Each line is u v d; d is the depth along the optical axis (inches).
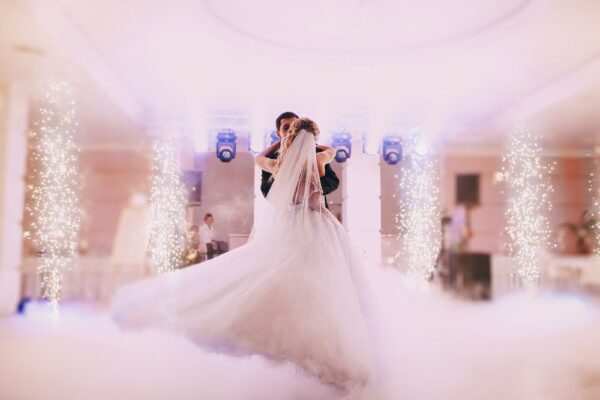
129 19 203.3
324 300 92.4
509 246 335.9
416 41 227.6
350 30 216.5
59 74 239.6
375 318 104.5
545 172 344.5
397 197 180.5
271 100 285.4
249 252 106.3
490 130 357.1
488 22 208.5
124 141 392.2
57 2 188.1
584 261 343.3
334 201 177.9
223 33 213.2
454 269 321.1
